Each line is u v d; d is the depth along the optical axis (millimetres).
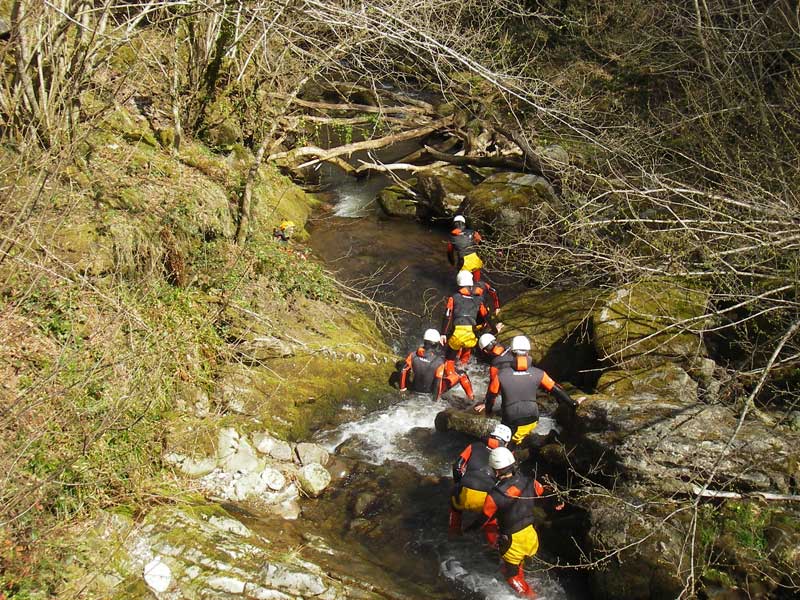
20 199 7125
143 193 8789
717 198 8102
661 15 15852
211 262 9031
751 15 11242
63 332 6840
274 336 8797
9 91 8039
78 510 5871
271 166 12625
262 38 10266
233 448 7215
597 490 6613
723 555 5797
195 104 11555
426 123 14844
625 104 15055
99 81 10125
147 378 7074
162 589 5590
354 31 9703
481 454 6641
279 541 6391
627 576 5871
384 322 10148
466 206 12312
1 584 5070
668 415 6953
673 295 8992
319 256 11570
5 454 5562
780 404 7730
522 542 6133
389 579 6137
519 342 7582
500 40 14719
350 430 8266
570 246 10375
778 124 9844
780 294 8273
